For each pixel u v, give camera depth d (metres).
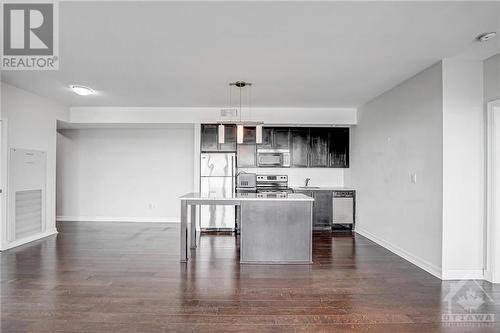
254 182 6.68
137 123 6.65
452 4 2.43
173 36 3.04
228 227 6.58
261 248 4.34
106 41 3.17
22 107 5.15
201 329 2.52
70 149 7.55
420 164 4.15
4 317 2.69
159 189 7.54
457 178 3.66
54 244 5.24
